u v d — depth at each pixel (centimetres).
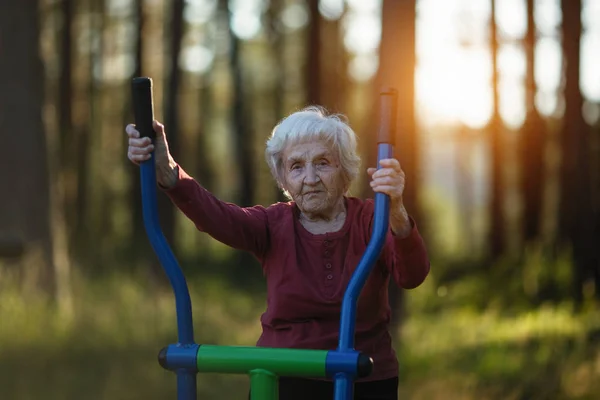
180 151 2191
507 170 2456
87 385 751
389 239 353
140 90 336
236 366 327
